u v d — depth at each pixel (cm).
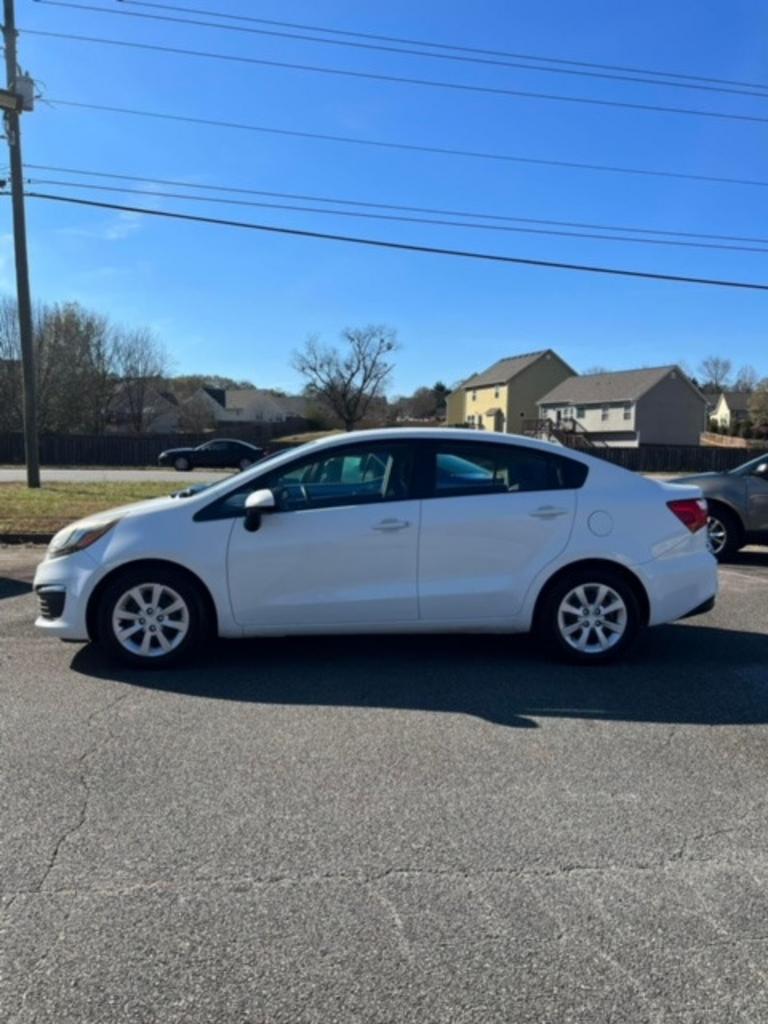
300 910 279
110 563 534
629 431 6231
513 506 556
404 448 561
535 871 306
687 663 579
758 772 398
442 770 395
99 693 500
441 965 252
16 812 347
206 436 4850
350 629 551
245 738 431
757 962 255
